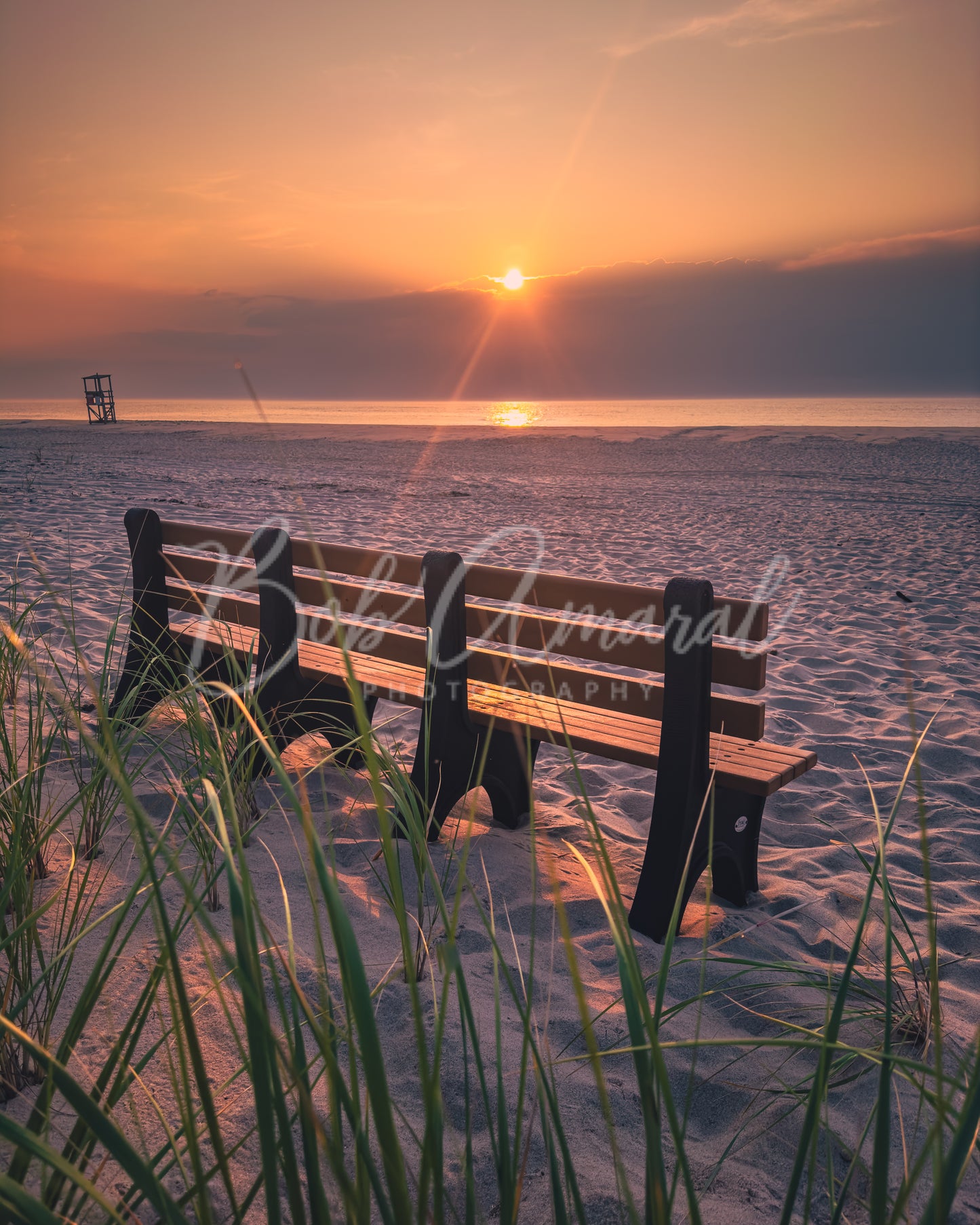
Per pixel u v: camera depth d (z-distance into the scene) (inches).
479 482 690.8
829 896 106.4
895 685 199.8
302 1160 57.0
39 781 85.3
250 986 30.8
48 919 79.3
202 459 852.6
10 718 125.8
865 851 122.0
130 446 1032.8
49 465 701.3
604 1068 70.3
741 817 101.8
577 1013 77.5
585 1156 60.6
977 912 104.4
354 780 129.2
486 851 110.3
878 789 145.6
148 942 77.4
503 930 91.7
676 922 44.2
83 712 131.5
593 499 581.3
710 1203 57.4
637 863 112.2
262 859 99.9
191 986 72.1
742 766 93.4
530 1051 71.0
